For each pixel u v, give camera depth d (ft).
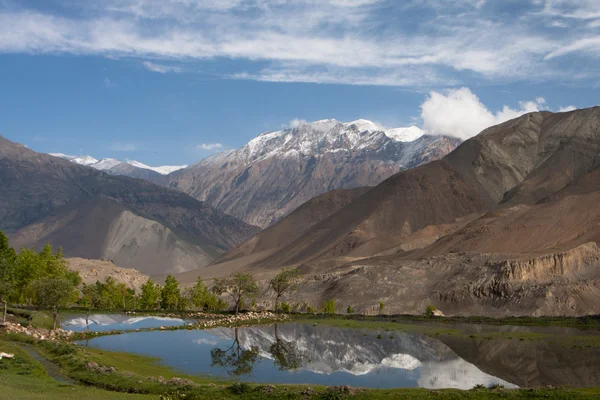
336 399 162.61
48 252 481.87
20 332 281.13
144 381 185.26
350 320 457.68
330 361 270.46
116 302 520.83
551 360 268.82
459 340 338.54
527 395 166.40
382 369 252.42
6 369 187.42
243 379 217.77
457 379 230.48
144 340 318.45
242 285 485.56
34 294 418.10
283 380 221.05
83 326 377.50
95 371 196.24
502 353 290.56
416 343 328.29
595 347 302.45
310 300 627.05
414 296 588.91
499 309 532.73
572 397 163.12
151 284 524.52
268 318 456.86
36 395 147.54
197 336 342.85
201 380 208.23
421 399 163.53
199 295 517.96
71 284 329.93
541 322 428.15
